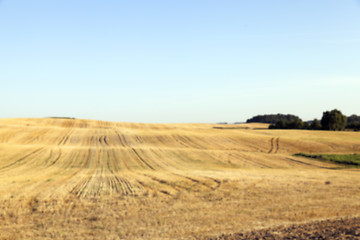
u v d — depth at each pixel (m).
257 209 18.25
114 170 37.12
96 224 15.52
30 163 41.47
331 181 28.19
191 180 28.67
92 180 29.03
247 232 13.30
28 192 22.72
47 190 23.64
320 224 14.16
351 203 19.72
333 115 106.62
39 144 58.56
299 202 20.00
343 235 11.30
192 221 15.85
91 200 20.69
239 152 53.50
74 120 92.62
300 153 52.72
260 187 25.12
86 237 13.61
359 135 76.94
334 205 19.17
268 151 56.62
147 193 22.91
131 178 30.31
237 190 23.97
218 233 13.50
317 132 82.38
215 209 18.34
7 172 34.53
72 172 35.19
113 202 20.14
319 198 21.22
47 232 14.34
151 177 30.92
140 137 68.50
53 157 46.16
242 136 71.62
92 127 83.56
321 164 43.88
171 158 47.16
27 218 16.58
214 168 39.44
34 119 88.88
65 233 14.14
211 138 68.56
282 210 17.97
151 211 17.98
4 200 20.14
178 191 23.73
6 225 15.42
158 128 89.25
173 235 13.48
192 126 104.00
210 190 24.05
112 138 66.88
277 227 14.01
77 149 53.72
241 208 18.53
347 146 60.34
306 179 29.27
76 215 17.20
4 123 79.44
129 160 45.12
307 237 11.48
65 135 68.62
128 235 13.73
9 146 54.12
